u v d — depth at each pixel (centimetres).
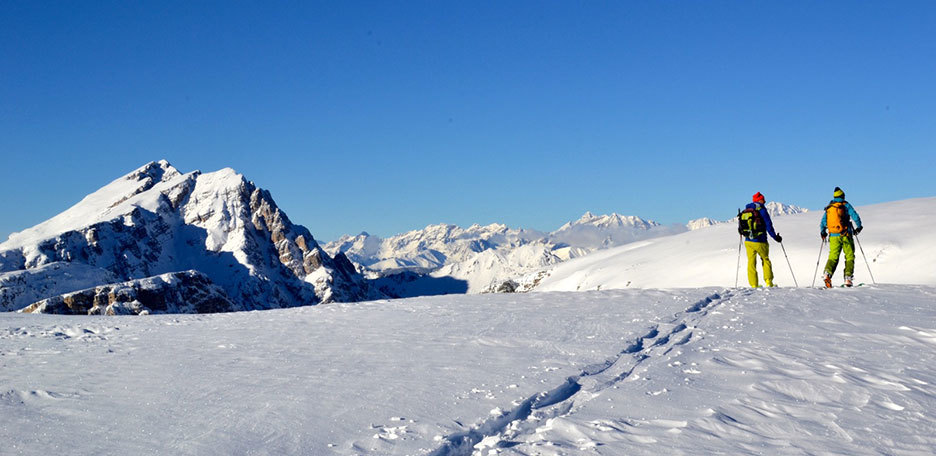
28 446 545
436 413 603
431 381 737
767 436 511
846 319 1098
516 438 543
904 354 805
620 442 502
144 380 813
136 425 602
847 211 1655
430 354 921
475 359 865
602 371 775
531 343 973
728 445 489
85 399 716
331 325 1325
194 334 1266
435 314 1421
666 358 826
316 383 753
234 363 914
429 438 531
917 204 4325
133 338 1241
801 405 595
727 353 836
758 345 884
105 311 14850
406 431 551
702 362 788
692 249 5522
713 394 641
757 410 582
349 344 1052
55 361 984
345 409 628
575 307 1402
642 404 611
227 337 1202
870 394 622
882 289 1504
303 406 644
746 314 1184
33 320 1634
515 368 789
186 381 796
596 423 552
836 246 1648
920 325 1014
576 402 648
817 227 4562
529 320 1235
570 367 782
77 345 1158
